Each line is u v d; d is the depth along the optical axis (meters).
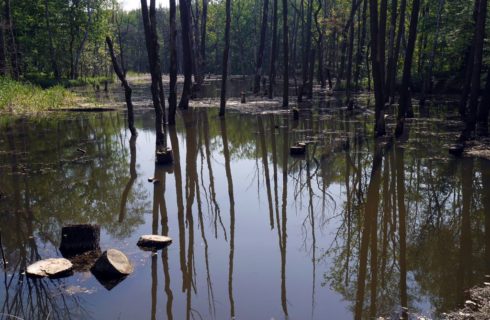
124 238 7.14
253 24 60.62
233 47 63.25
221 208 8.73
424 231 7.23
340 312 4.91
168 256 6.43
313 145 13.98
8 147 14.19
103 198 9.34
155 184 10.36
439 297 5.11
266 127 17.52
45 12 40.19
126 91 15.64
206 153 13.59
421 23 25.28
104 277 5.74
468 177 9.77
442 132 14.84
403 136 14.41
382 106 14.40
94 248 6.61
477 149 12.09
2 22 29.16
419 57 26.02
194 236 7.25
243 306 5.05
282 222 7.88
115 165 12.01
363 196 9.11
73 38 43.72
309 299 5.21
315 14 28.62
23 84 27.30
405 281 5.61
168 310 4.99
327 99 27.27
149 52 12.69
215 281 5.66
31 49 40.03
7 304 5.18
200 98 29.38
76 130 17.45
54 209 8.63
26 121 19.66
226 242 6.98
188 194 9.64
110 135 16.39
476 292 5.13
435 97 25.55
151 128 17.89
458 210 8.05
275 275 5.82
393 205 8.49
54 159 12.58
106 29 47.47
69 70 46.88
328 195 9.31
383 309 4.94
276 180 10.58
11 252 6.70
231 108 23.45
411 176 10.14
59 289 5.47
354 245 6.82
